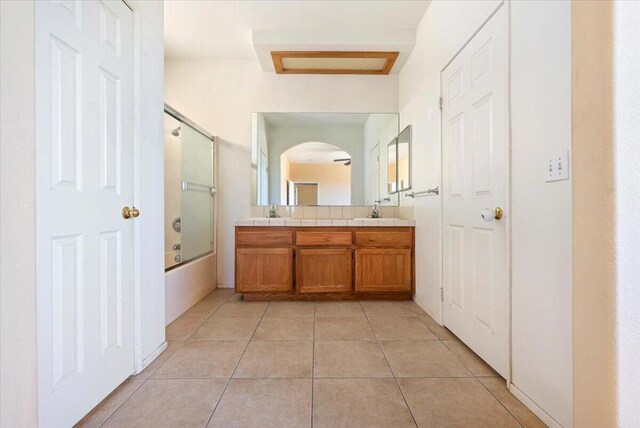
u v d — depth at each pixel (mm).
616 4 780
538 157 1303
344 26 2879
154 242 1840
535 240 1328
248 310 2738
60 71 1168
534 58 1322
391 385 1559
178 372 1678
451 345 2018
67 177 1203
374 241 3010
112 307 1474
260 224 2992
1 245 926
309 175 3604
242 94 3564
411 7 2602
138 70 1684
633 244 782
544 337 1277
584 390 845
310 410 1362
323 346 2006
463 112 1991
